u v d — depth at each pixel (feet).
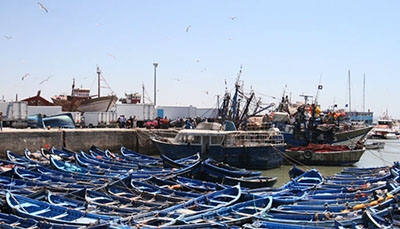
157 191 81.05
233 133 134.31
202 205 68.69
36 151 131.44
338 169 138.21
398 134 287.69
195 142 132.77
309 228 55.11
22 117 163.02
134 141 169.17
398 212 59.41
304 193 78.69
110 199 73.41
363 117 301.63
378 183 83.25
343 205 66.69
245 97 171.32
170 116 246.68
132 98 261.85
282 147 135.33
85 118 192.24
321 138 153.99
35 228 55.52
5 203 65.31
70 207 68.54
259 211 66.74
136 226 54.49
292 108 211.00
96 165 112.98
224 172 97.30
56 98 238.68
